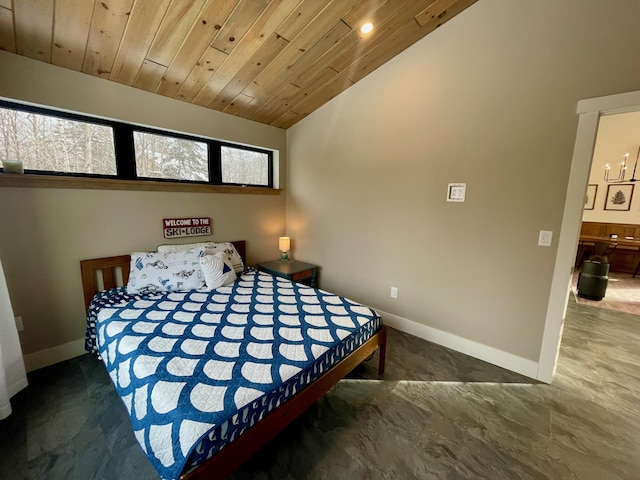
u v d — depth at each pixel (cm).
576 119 182
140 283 229
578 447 153
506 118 208
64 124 219
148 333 165
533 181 201
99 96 223
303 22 194
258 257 364
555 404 185
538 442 156
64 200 217
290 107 312
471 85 220
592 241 551
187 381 124
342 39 219
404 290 281
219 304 211
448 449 150
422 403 185
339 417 171
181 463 96
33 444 148
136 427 119
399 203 273
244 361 141
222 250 285
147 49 197
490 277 228
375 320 199
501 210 217
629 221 558
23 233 202
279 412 128
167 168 278
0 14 156
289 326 179
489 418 172
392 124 268
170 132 275
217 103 282
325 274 351
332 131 319
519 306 216
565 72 183
